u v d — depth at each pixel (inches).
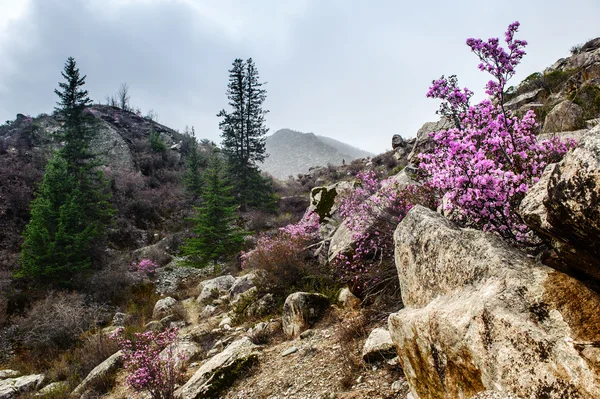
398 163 836.0
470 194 102.8
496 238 91.4
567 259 68.4
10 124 1439.5
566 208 60.4
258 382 181.8
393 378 131.4
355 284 232.7
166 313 445.1
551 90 439.2
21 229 749.9
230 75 1343.5
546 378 55.3
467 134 118.5
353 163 1251.8
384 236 223.1
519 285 71.9
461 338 73.9
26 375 343.9
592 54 486.6
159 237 894.4
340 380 143.6
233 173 1216.8
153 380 201.2
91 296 535.8
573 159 61.0
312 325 235.9
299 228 454.0
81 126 1031.0
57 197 655.1
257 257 396.5
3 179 857.5
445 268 96.7
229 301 422.9
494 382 63.7
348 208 293.9
